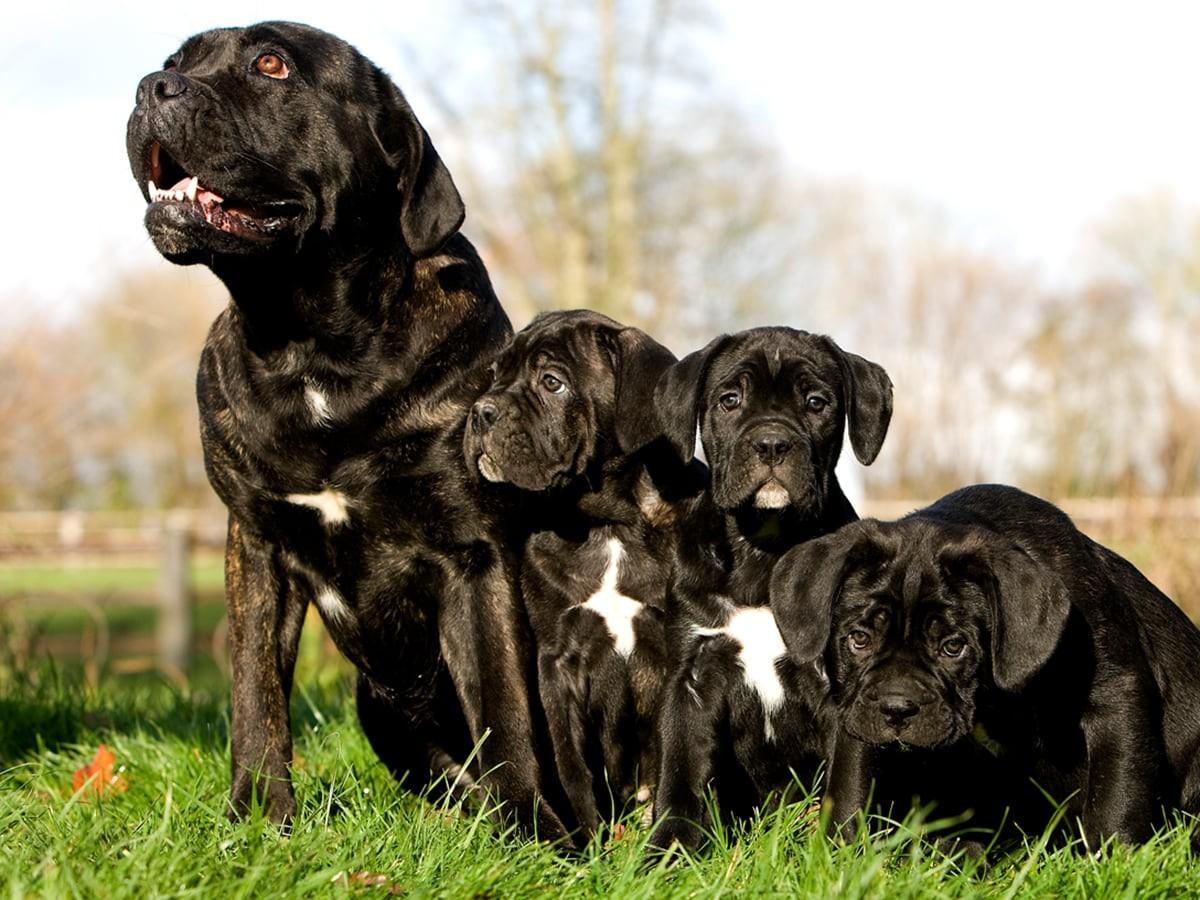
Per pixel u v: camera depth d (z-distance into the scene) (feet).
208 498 70.54
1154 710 14.94
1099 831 14.37
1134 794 14.40
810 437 17.03
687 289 76.02
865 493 47.65
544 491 17.74
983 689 14.90
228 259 15.26
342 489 15.88
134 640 53.42
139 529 56.65
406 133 16.20
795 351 17.38
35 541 35.81
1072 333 52.39
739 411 17.13
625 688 17.89
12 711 21.95
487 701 16.16
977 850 14.70
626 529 17.95
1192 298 99.81
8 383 34.32
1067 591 14.38
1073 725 14.97
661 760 16.81
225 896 10.92
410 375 15.88
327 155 15.62
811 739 16.75
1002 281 84.28
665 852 13.48
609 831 16.37
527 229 71.00
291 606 16.67
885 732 14.30
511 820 15.52
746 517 16.89
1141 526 34.27
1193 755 15.97
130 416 48.57
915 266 86.94
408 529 16.11
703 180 76.02
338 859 12.14
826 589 15.02
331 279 15.52
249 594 16.46
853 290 99.04
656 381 17.65
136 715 23.08
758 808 16.89
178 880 11.12
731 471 16.62
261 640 16.38
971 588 14.89
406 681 17.16
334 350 15.65
